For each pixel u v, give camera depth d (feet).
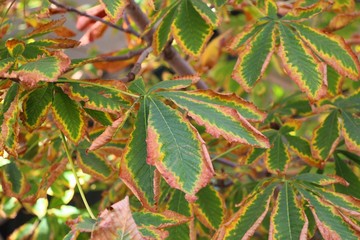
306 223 2.85
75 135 3.17
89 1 5.15
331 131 3.68
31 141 4.08
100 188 5.38
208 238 4.18
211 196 3.59
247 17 5.07
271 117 4.18
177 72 4.45
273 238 2.92
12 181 3.92
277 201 3.02
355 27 5.31
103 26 4.39
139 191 2.81
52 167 3.79
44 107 3.15
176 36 3.60
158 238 2.70
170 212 2.84
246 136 2.73
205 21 3.58
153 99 2.87
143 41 4.77
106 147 3.87
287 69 3.31
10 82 3.06
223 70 5.89
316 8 3.47
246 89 3.36
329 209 2.93
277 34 3.48
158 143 2.71
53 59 2.81
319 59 3.32
